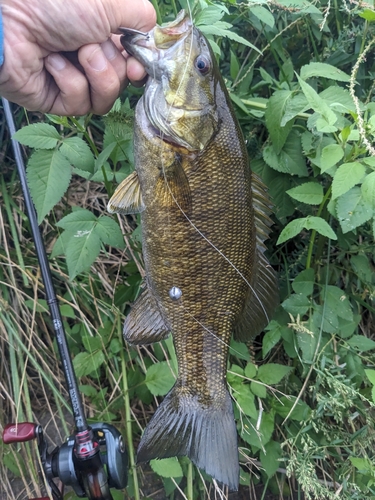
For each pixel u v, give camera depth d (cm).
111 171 39
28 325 46
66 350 36
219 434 32
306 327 41
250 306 34
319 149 39
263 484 46
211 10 33
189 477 41
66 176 32
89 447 32
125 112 36
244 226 30
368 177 32
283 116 37
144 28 28
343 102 37
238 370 42
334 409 39
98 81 28
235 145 29
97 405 44
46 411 47
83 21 26
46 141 32
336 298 41
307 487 38
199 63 28
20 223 49
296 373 46
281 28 47
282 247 47
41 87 30
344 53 45
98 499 32
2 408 46
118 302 44
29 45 27
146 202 29
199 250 30
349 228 34
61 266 48
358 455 40
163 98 27
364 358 42
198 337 32
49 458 33
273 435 45
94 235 35
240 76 47
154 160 28
